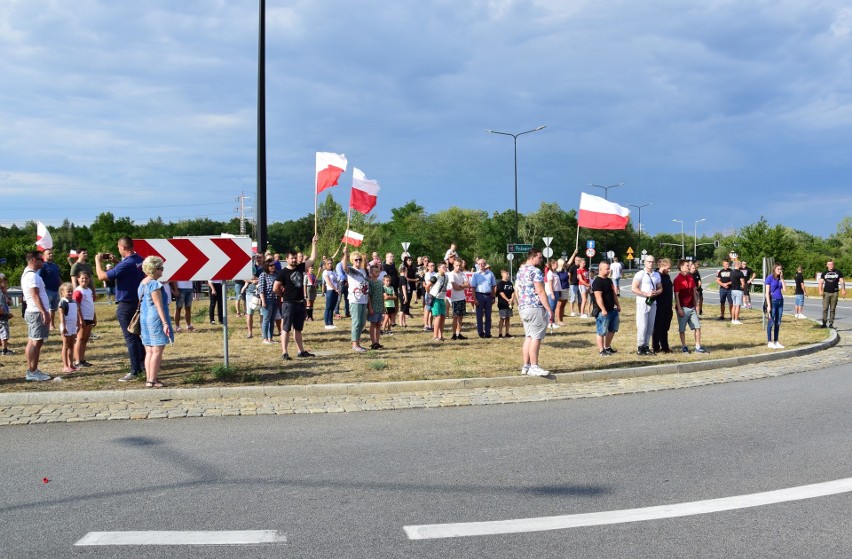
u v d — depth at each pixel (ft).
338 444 20.68
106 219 249.55
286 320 37.37
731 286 64.90
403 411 25.82
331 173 39.91
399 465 18.34
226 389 28.37
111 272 30.94
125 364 35.68
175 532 13.44
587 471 17.67
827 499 15.30
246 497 15.67
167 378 31.19
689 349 43.88
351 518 14.24
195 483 16.76
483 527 13.71
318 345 44.50
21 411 25.44
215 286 60.13
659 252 439.22
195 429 22.80
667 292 41.83
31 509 14.87
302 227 384.68
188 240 31.50
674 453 19.42
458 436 21.70
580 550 12.53
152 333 28.99
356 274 40.88
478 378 31.17
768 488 16.16
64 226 391.45
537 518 14.21
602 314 40.29
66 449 20.17
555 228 333.42
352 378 31.42
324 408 26.16
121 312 31.09
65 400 27.12
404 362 36.58
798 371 36.40
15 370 33.83
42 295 30.86
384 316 53.21
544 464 18.37
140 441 21.15
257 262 47.85
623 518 14.19
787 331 57.06
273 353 40.09
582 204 55.26
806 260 178.50
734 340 49.49
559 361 37.65
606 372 33.53
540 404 27.27
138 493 15.98
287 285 37.22
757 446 20.11
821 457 18.85
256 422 23.91
